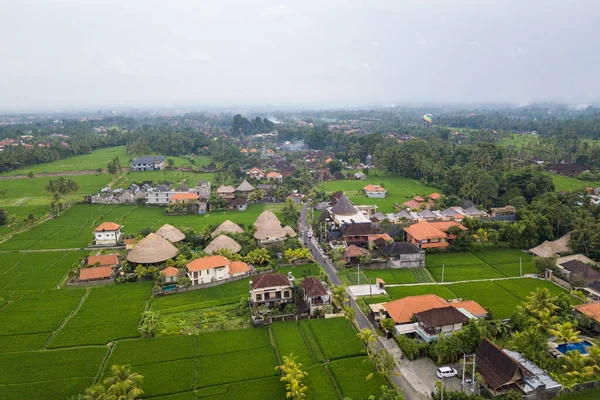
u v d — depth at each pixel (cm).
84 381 6769
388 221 14150
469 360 7031
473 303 8688
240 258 11700
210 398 6397
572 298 9375
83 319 8838
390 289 10181
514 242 12975
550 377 6525
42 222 16025
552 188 17812
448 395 6028
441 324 7581
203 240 13450
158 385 6675
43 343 7938
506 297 9619
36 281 10806
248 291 10269
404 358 7369
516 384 6316
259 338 8119
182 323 8631
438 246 12700
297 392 6131
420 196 19075
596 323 8031
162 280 10531
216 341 8000
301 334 8212
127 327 8519
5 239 14112
